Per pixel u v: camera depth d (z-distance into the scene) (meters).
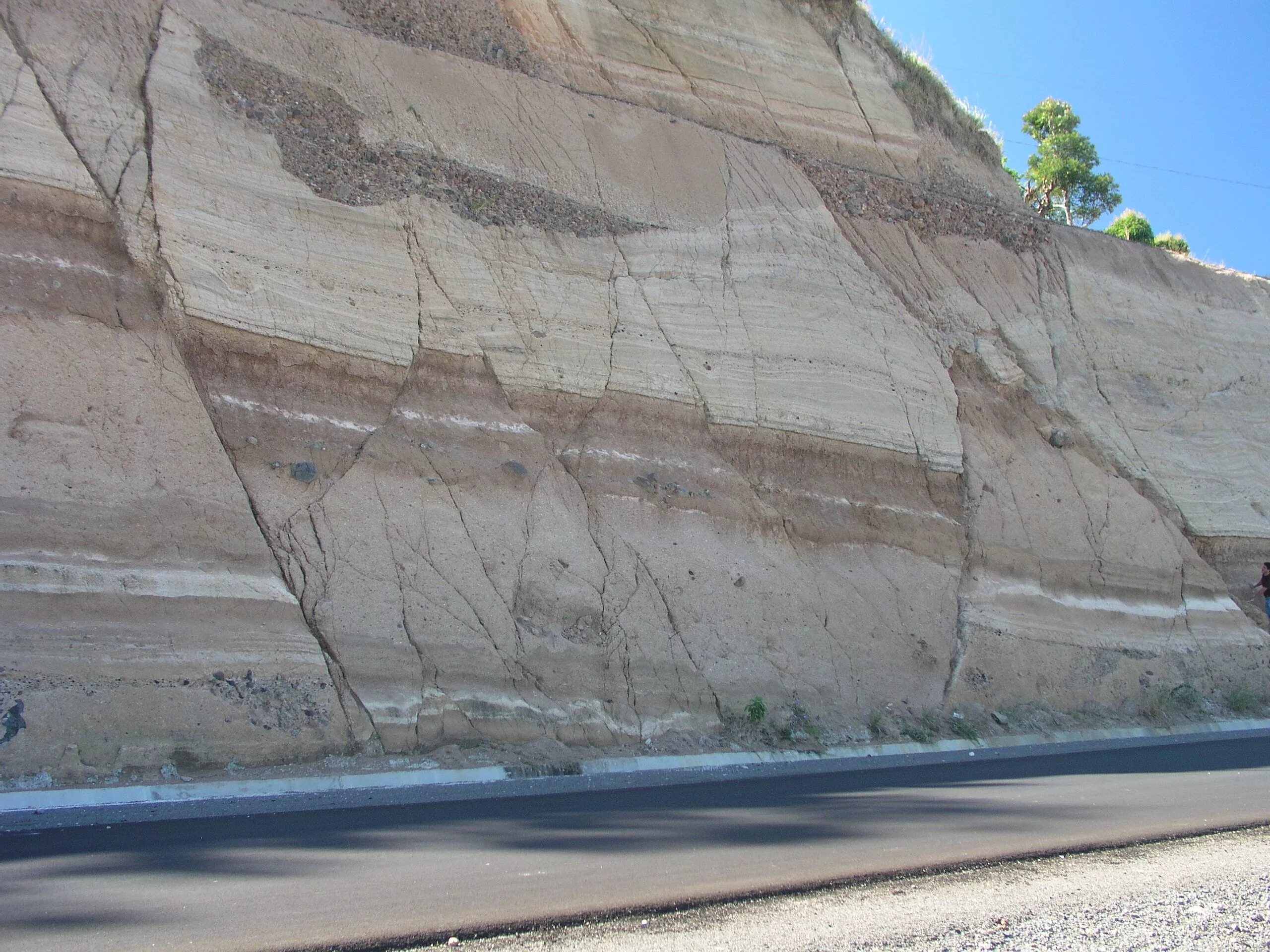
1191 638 15.38
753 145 15.85
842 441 13.52
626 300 12.84
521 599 10.19
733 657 11.12
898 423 14.16
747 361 13.30
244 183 10.63
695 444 12.45
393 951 3.93
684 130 15.25
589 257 12.94
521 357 11.60
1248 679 15.43
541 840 5.83
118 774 7.25
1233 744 12.34
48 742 7.13
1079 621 14.40
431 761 8.61
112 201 9.62
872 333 14.70
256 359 9.89
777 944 4.16
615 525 11.28
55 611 7.74
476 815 6.64
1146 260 19.64
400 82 12.92
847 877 5.19
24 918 4.07
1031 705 12.92
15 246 8.91
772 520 12.47
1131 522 15.86
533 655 9.91
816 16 18.34
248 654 8.38
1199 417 18.00
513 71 14.48
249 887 4.65
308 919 4.21
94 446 8.56
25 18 10.10
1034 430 15.96
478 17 14.73
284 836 5.80
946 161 18.75
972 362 15.85
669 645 10.80
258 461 9.45
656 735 10.09
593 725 9.77
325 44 12.54
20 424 8.30
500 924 4.25
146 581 8.24
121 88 10.35
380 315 10.82
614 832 6.12
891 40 19.44
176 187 10.09
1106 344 17.70
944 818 6.88
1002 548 14.25
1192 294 19.69
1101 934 4.58
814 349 13.97
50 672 7.43
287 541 9.18
